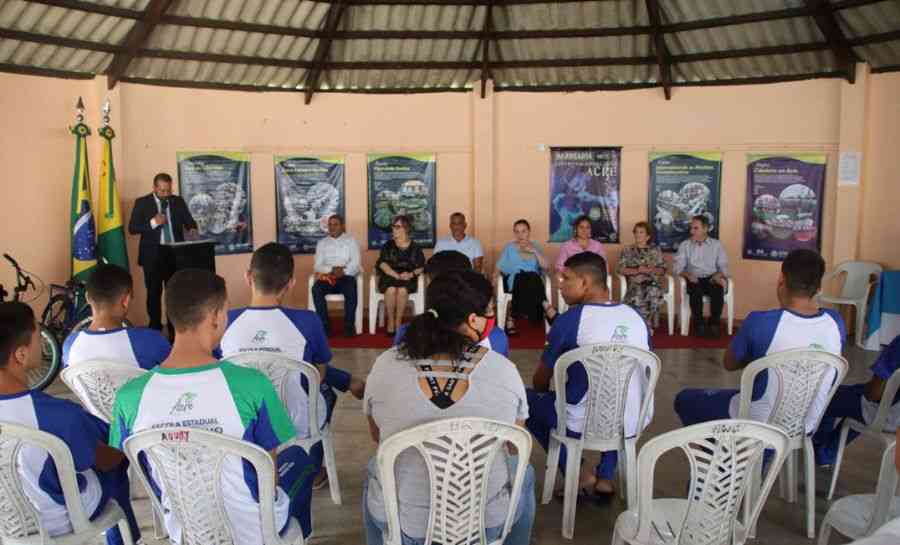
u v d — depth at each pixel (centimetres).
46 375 537
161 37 671
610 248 805
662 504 254
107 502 246
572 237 806
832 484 351
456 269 227
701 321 697
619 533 240
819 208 731
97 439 232
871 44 670
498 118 804
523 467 213
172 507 208
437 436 203
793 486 348
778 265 756
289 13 689
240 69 741
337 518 336
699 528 227
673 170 783
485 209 805
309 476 257
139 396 204
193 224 699
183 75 722
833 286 722
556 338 326
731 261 779
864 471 390
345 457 409
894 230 698
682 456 410
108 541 259
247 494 210
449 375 211
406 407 210
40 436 215
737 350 321
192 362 209
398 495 212
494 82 798
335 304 826
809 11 651
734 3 670
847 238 714
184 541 211
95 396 292
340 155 801
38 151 641
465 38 744
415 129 806
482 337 230
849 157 706
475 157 800
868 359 626
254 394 208
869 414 328
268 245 312
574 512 318
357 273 730
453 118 805
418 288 715
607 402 313
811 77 719
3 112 615
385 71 780
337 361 621
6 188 622
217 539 210
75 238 641
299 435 311
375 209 811
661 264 721
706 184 776
